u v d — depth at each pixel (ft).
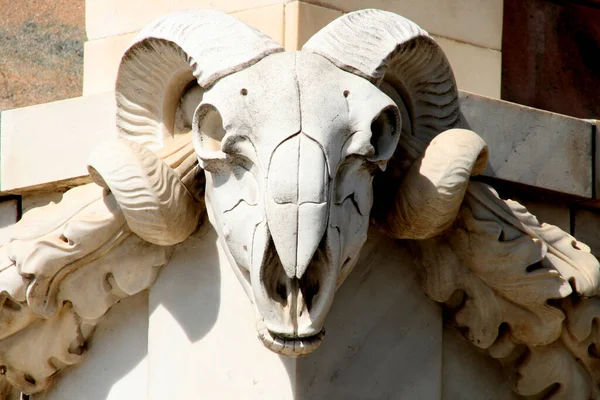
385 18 58.29
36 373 63.57
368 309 61.26
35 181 65.16
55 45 69.21
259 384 60.08
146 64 60.08
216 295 61.00
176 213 59.67
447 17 64.85
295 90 55.62
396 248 61.98
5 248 62.69
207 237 61.31
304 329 55.47
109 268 61.57
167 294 61.77
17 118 65.67
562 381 63.82
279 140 55.16
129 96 60.90
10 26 69.72
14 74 69.36
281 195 54.65
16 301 62.13
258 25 61.52
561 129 65.46
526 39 69.51
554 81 69.87
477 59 65.46
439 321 62.54
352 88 56.34
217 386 60.70
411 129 61.00
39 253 60.64
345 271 56.59
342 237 55.67
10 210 66.13
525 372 63.57
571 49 70.44
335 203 55.67
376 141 56.85
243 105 55.93
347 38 57.21
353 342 60.85
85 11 68.90
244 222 56.03
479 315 62.13
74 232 60.44
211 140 57.11
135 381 62.34
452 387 62.75
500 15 66.18
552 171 65.10
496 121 64.03
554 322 62.34
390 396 61.36
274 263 55.72
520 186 64.59
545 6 70.18
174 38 58.13
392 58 57.72
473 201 60.80
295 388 59.62
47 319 62.69
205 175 59.26
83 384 63.41
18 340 63.21
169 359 61.57
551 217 65.92
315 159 54.95
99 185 60.75
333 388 60.29
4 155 65.72
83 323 62.85
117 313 62.90
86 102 64.49
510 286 61.52
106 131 64.03
